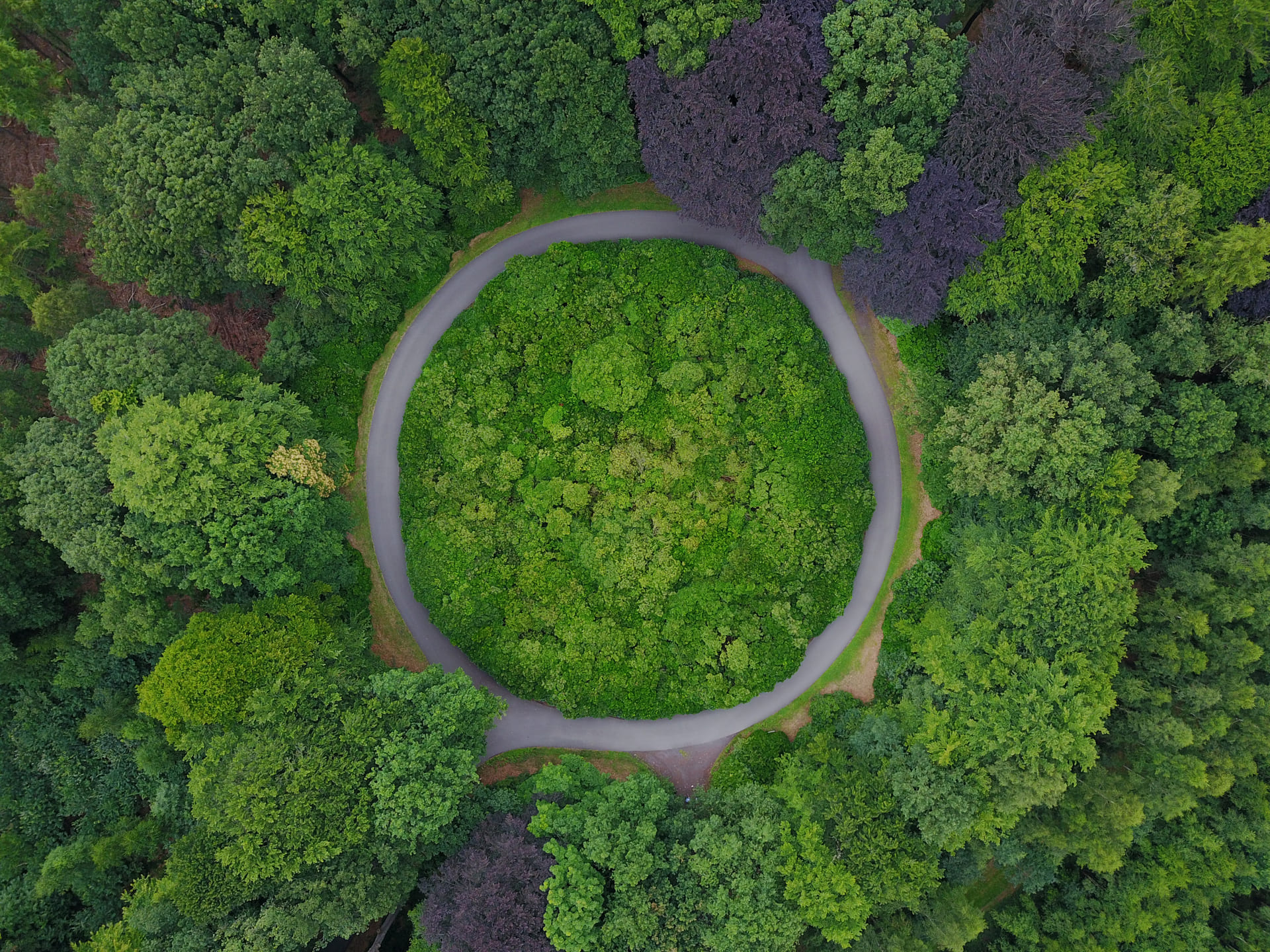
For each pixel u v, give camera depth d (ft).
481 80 117.29
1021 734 113.09
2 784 125.18
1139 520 120.88
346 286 128.16
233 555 111.34
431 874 119.24
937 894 120.98
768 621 138.00
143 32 108.88
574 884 107.55
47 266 128.36
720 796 127.34
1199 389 113.39
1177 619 117.19
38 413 121.19
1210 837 116.98
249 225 115.03
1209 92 110.93
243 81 112.27
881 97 110.22
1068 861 131.95
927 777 115.65
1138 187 112.68
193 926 108.88
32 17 113.19
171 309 135.33
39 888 115.34
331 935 111.86
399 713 115.65
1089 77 110.63
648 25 113.29
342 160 116.67
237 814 102.68
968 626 122.01
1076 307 122.72
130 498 104.01
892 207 115.44
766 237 133.80
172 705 105.09
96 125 113.39
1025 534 120.57
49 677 127.54
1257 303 113.80
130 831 123.44
